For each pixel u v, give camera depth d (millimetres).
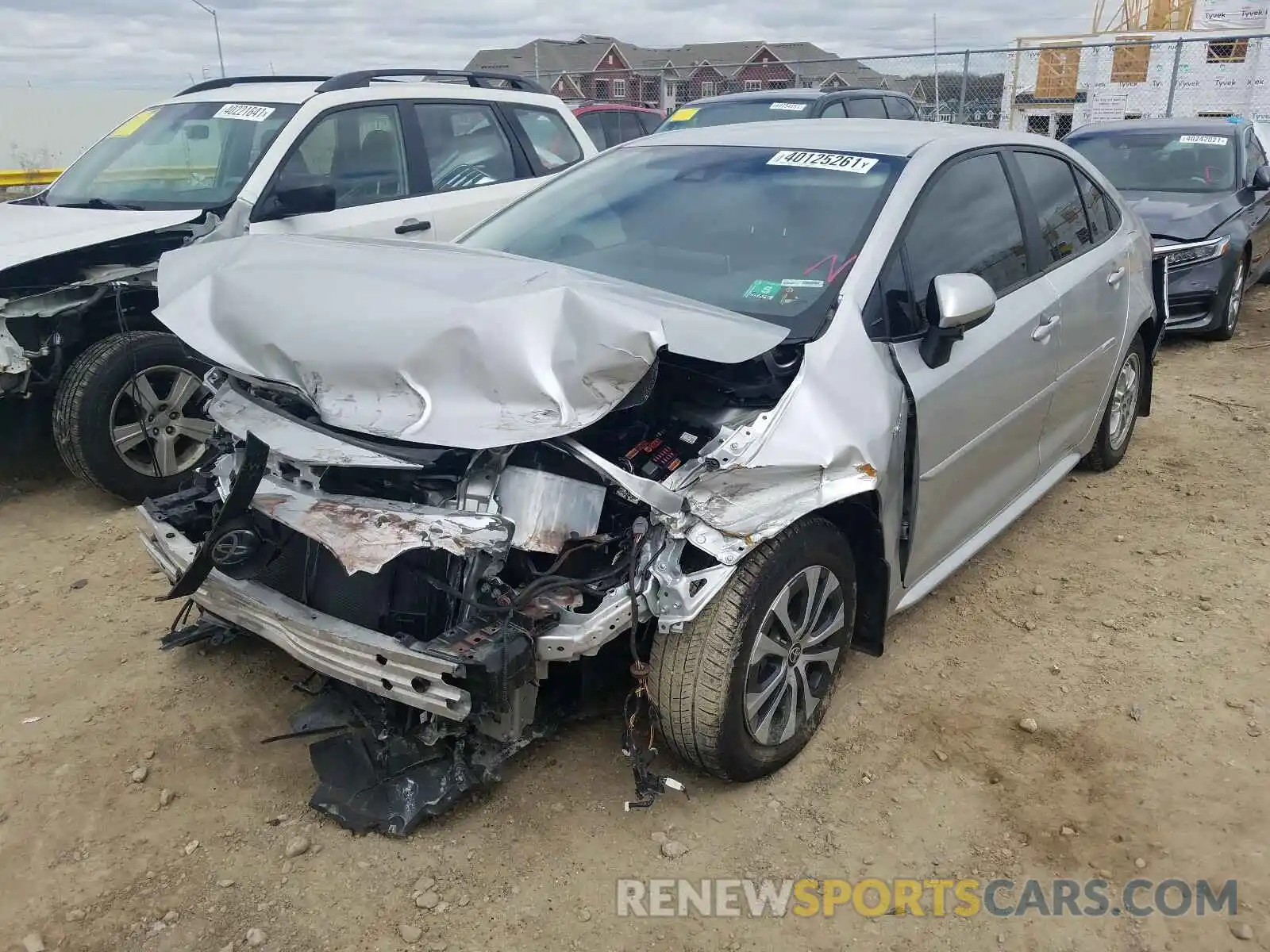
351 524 2547
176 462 5176
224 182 5664
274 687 3475
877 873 2711
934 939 2512
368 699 2953
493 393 2531
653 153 4141
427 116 6484
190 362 5074
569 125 7566
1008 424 3818
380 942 2465
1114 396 5199
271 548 2891
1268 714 3373
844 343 2977
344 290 2855
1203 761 3143
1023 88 17328
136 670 3574
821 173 3619
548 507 2590
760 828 2855
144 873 2666
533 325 2564
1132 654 3738
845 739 3240
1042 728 3301
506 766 3066
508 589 2600
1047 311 3965
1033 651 3768
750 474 2660
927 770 3098
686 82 20281
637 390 2545
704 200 3674
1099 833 2850
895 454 3041
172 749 3158
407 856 2727
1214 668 3646
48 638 3803
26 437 5742
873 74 17812
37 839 2787
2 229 5172
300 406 2947
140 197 5734
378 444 2621
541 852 2748
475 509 2549
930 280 3373
